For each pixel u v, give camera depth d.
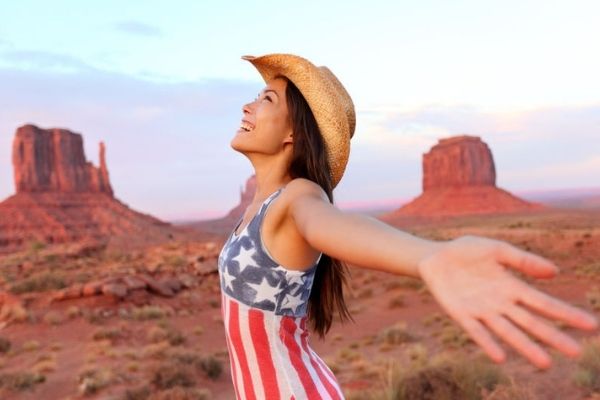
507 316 0.71
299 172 1.80
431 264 0.81
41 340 19.56
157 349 16.33
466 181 190.00
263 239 1.55
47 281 29.81
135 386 12.13
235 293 1.60
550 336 0.67
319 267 1.96
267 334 1.58
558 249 42.19
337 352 15.34
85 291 25.25
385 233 1.00
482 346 0.70
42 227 128.88
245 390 1.62
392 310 23.50
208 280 35.31
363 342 17.41
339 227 1.10
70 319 22.33
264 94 1.83
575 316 0.67
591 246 41.59
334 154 1.83
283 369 1.58
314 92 1.76
